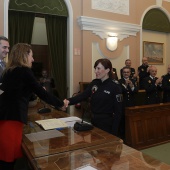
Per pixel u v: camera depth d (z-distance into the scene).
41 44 6.56
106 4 5.82
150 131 3.60
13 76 1.63
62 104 2.00
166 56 7.45
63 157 1.26
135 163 1.18
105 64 2.18
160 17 7.12
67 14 5.40
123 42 6.19
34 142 1.50
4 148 1.57
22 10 4.79
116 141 1.53
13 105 1.60
